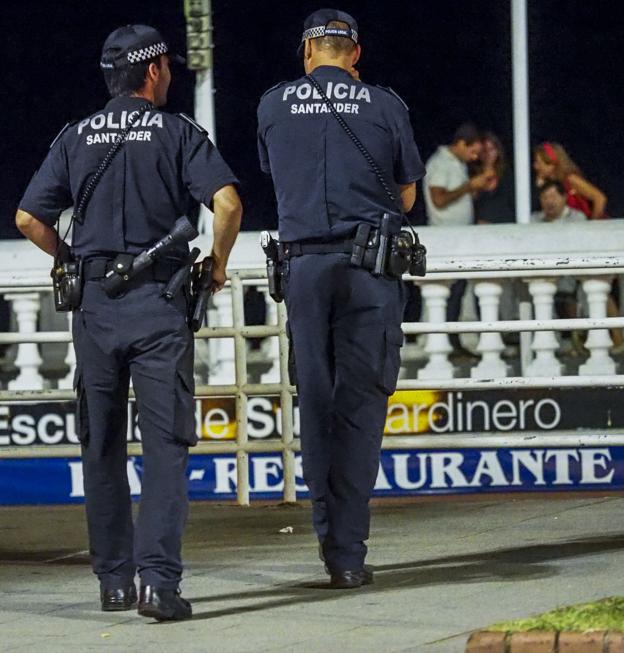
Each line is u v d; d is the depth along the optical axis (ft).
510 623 35.55
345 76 42.80
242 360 60.23
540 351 67.15
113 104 40.81
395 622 38.83
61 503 63.52
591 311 67.00
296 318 42.86
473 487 62.08
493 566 45.96
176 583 40.11
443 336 68.13
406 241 42.47
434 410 62.59
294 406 63.00
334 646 36.55
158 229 40.32
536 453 61.93
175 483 39.96
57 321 70.54
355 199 42.19
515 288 68.64
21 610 42.37
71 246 41.29
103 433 41.04
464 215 83.25
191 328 40.45
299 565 47.73
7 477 63.67
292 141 42.45
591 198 83.76
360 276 42.24
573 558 46.75
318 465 43.47
